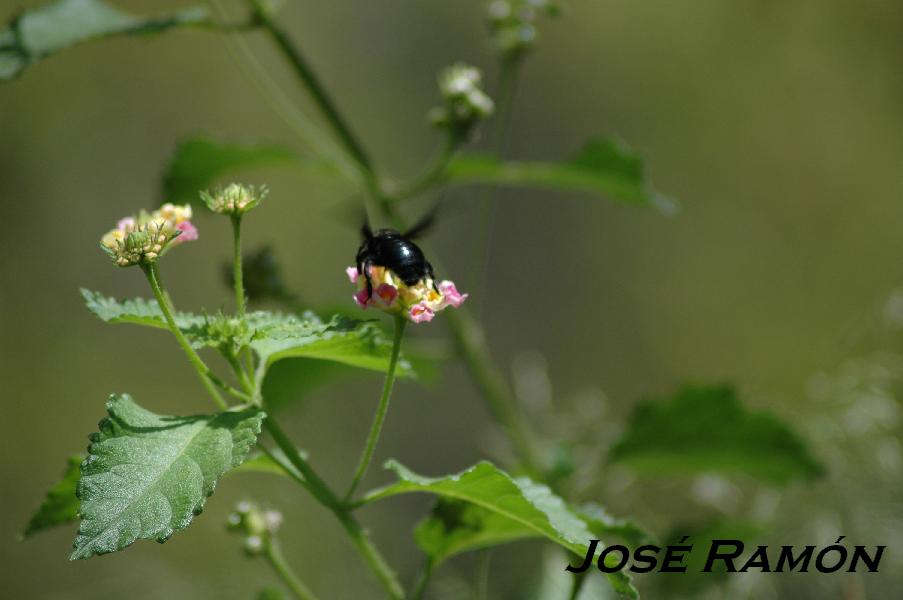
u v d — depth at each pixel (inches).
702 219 133.1
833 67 133.1
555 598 69.2
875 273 121.6
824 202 129.1
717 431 68.1
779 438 68.0
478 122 68.0
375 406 120.0
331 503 61.5
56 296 129.6
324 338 61.1
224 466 59.6
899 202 125.9
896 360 70.4
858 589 67.9
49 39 66.9
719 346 121.4
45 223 132.0
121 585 76.7
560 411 121.2
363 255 61.0
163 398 124.9
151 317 60.9
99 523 59.1
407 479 61.0
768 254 128.2
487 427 120.5
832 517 68.4
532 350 131.3
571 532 60.9
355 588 80.1
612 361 127.5
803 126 132.5
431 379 70.2
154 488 59.3
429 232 62.3
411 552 85.6
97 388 124.7
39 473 119.0
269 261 66.2
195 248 132.5
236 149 68.6
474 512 62.3
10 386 122.0
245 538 63.1
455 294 60.9
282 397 69.8
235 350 60.8
